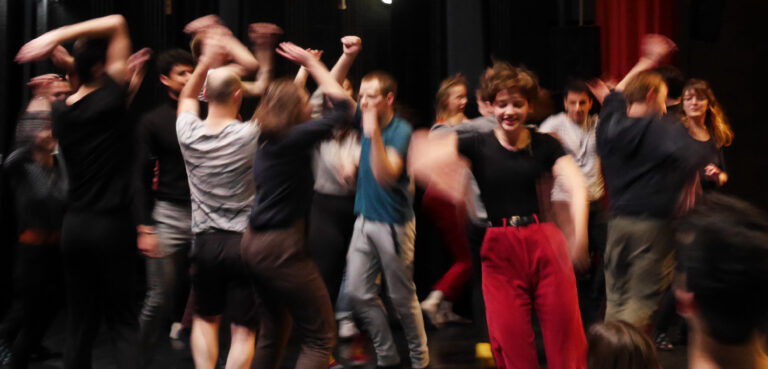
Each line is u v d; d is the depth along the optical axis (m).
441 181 3.05
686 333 4.63
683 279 1.51
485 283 2.99
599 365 1.83
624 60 6.13
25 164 3.81
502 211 2.93
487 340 3.74
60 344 4.89
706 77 6.99
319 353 3.03
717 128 4.30
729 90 7.04
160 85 6.40
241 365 3.34
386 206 3.88
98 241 3.26
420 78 6.33
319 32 6.98
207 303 3.40
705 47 6.97
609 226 3.71
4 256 5.55
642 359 1.78
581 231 2.87
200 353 3.40
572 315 2.87
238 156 3.22
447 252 6.12
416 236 6.23
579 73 5.86
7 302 5.54
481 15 5.96
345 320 4.53
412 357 4.14
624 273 3.65
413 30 6.34
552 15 6.09
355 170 4.50
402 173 3.84
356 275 4.04
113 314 3.43
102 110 3.24
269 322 3.12
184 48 6.54
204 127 3.27
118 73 3.30
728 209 1.49
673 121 4.11
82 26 3.25
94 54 3.27
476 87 5.93
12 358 3.79
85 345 3.39
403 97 6.37
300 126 2.96
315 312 3.02
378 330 4.10
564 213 3.14
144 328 3.97
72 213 3.30
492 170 2.91
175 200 4.12
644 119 3.57
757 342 1.48
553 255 2.88
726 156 7.10
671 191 3.54
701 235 1.47
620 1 6.14
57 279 3.86
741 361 1.48
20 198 3.84
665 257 3.57
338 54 7.05
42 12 5.98
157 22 6.46
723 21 7.01
